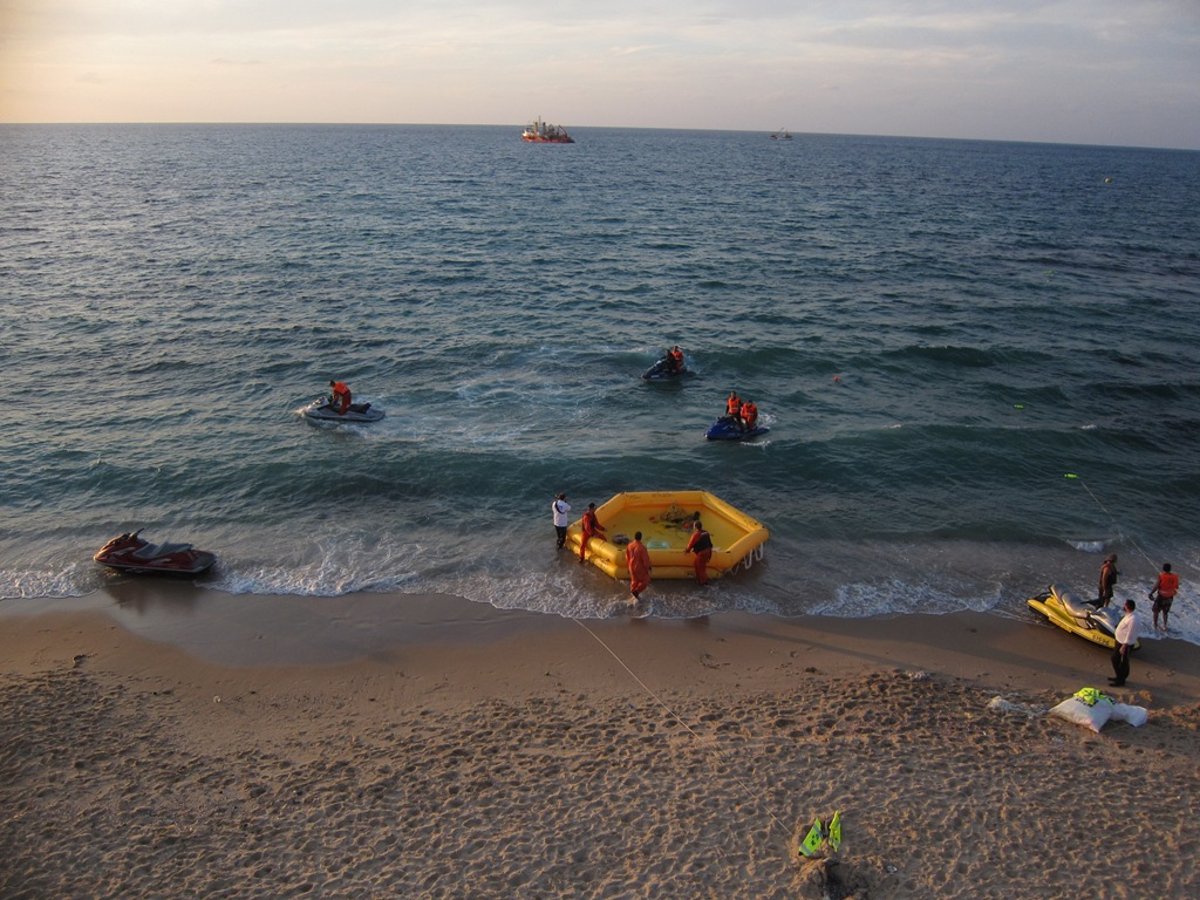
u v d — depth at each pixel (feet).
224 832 36.09
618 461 80.84
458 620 56.54
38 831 36.01
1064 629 56.44
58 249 180.86
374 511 71.87
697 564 60.34
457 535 68.18
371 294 145.18
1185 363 116.67
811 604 59.21
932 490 77.30
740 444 85.35
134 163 465.47
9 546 65.82
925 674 50.70
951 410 97.14
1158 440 89.56
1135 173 644.69
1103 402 100.83
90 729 44.34
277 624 56.03
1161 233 261.24
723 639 54.75
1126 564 65.92
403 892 32.55
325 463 79.36
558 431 88.99
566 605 58.34
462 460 80.12
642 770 40.22
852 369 110.73
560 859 34.24
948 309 144.87
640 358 113.29
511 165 495.82
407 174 406.41
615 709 46.68
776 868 33.47
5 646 53.11
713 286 159.12
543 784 39.19
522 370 108.27
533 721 45.32
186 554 61.82
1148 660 53.52
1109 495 77.20
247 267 164.86
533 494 75.05
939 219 278.46
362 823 36.60
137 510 71.77
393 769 40.75
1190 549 68.54
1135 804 37.73
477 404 96.43
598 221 242.99
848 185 417.08
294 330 122.93
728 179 429.38
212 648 53.31
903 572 63.82
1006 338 126.62
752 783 39.01
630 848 34.81
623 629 55.67
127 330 121.80
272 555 64.90
